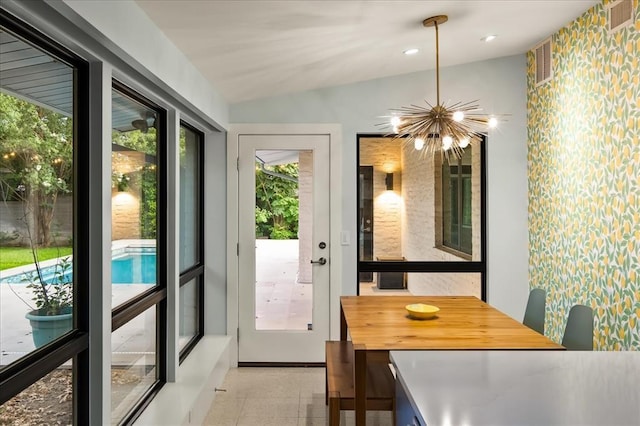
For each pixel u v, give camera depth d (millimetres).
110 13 1712
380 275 4152
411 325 2637
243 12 2207
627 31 2760
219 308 4102
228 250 4090
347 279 4094
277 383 3723
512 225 4020
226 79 3293
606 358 1640
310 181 4098
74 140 1876
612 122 2908
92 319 1919
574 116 3312
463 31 3088
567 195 3414
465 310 3006
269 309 4121
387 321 2727
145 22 2084
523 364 1568
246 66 3070
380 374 2781
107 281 1958
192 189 3842
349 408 2436
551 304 3635
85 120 1909
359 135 4121
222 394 3494
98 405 1917
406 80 4035
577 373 1483
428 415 1173
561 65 3461
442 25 2893
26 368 1486
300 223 4105
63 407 1793
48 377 1687
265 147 4070
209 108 3316
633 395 1308
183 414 2502
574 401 1262
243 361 4137
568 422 1140
